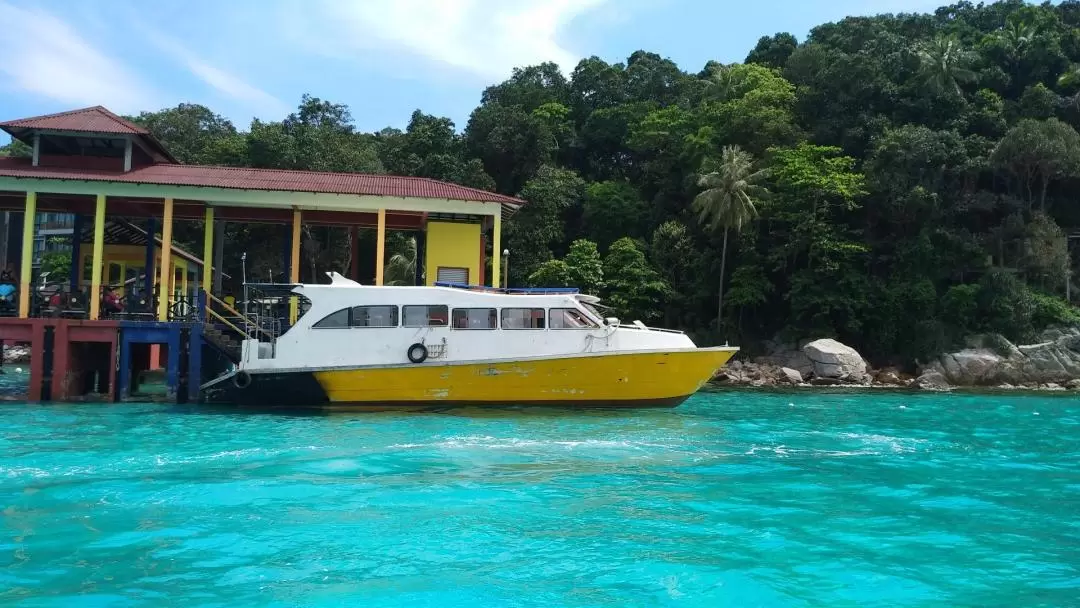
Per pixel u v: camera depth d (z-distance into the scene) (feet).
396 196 67.21
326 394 53.72
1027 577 19.33
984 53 181.16
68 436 40.83
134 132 67.87
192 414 51.67
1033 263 138.82
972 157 150.82
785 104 172.35
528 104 220.64
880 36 179.52
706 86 197.36
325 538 21.57
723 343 144.36
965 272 144.46
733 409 67.67
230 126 202.80
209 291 73.77
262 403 54.95
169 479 29.27
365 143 185.57
